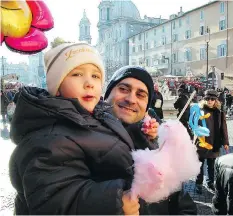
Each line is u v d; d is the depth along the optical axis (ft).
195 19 157.58
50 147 3.72
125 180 3.74
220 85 131.54
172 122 4.07
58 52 4.69
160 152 3.74
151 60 199.00
